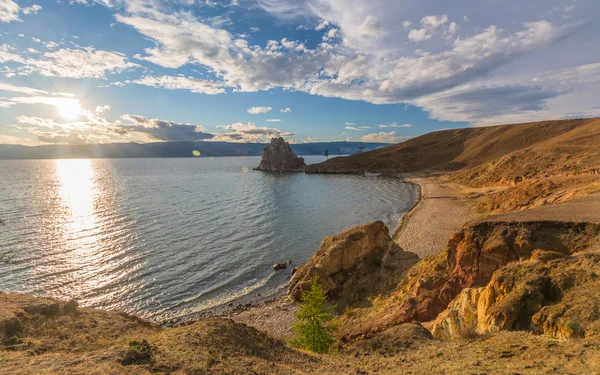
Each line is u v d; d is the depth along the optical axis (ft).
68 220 169.68
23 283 94.99
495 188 225.56
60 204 216.13
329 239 103.45
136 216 184.14
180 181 395.34
